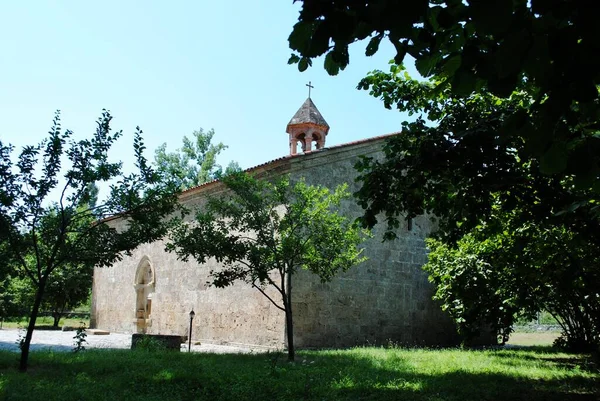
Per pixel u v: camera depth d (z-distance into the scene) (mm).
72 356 12680
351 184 18406
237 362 12172
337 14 2592
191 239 13312
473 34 3104
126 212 11344
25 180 10344
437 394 8352
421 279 19906
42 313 35969
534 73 2562
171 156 45312
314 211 13680
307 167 17484
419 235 20172
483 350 17250
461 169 7535
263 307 17422
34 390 8070
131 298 25500
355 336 17656
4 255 10969
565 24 2508
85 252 11156
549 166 2871
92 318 29031
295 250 13242
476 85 3080
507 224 9969
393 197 8422
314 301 17016
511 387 9180
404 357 13734
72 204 10945
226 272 13391
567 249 9602
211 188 20562
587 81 2473
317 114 21047
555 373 10906
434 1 2910
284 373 10305
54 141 10453
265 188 15070
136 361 11781
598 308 12492
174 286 22625
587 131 3189
